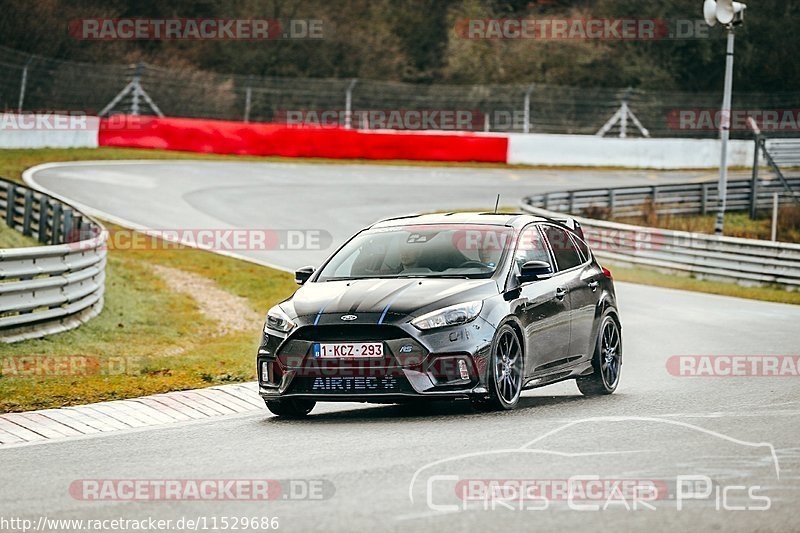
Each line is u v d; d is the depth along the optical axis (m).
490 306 33.06
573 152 173.00
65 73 190.62
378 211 113.81
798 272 86.94
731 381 40.69
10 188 80.25
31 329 49.09
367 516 20.28
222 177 131.00
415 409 34.94
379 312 32.06
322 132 159.62
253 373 41.75
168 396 36.38
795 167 182.00
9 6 198.12
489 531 19.12
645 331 58.72
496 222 37.09
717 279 92.62
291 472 24.55
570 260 38.84
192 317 62.38
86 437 29.97
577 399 37.06
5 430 30.69
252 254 86.88
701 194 139.00
